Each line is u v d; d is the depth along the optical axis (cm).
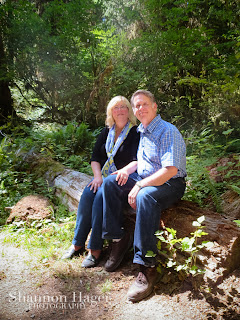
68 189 412
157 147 247
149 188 235
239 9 789
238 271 226
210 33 770
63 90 870
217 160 420
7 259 279
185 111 760
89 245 269
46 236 320
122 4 938
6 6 877
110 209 252
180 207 267
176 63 789
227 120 649
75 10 841
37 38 876
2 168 534
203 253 230
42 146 609
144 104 255
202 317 197
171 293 224
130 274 255
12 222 359
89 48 845
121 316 207
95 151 307
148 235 229
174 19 777
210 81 700
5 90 951
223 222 246
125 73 797
